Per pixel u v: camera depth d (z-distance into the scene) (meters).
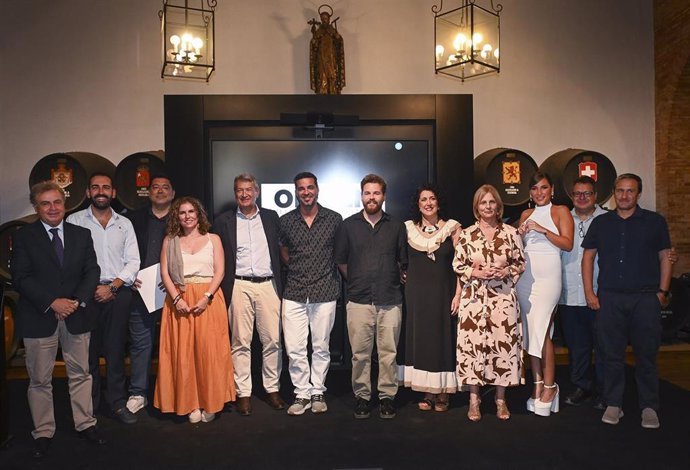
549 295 3.48
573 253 3.82
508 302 3.38
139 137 6.01
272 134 4.38
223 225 3.61
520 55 6.31
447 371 3.53
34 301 2.95
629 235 3.30
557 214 3.51
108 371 3.58
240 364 3.61
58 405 3.96
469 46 5.22
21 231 3.03
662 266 3.31
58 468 2.82
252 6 6.08
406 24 6.18
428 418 3.49
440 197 3.55
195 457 2.92
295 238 3.59
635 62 6.41
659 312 3.29
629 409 3.66
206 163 4.33
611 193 5.27
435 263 3.52
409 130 4.44
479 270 3.35
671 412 3.58
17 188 5.92
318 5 6.13
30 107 5.93
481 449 2.98
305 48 6.11
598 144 6.38
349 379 4.44
